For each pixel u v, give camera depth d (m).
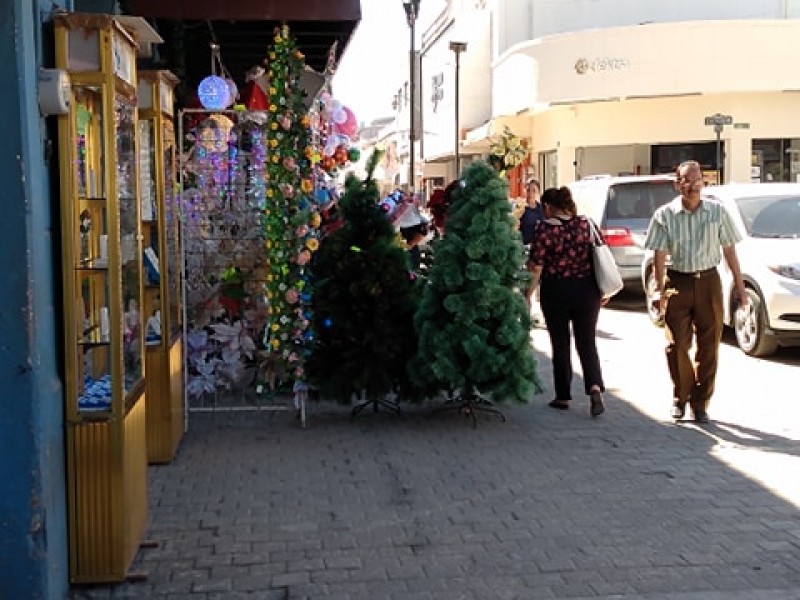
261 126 8.27
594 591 4.50
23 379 3.98
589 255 8.05
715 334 7.67
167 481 6.33
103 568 4.52
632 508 5.70
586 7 31.72
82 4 6.41
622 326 13.70
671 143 27.66
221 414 8.27
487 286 7.41
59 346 4.37
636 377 9.83
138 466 4.92
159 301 6.66
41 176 4.09
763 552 4.98
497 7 34.03
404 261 7.84
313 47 9.56
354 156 8.98
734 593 4.46
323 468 6.62
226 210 8.32
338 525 5.44
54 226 4.30
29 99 3.96
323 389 7.80
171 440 6.75
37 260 4.02
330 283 7.71
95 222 4.49
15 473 4.00
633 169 28.56
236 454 7.00
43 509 4.05
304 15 7.14
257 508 5.75
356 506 5.78
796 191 11.72
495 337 7.54
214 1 7.07
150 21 7.96
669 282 7.68
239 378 8.34
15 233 3.93
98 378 4.50
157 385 6.71
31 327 3.96
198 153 8.26
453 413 8.19
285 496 5.98
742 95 26.45
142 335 5.09
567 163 29.34
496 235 7.49
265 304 8.29
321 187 8.23
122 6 6.98
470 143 35.84
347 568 4.80
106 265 4.43
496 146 8.12
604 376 9.89
